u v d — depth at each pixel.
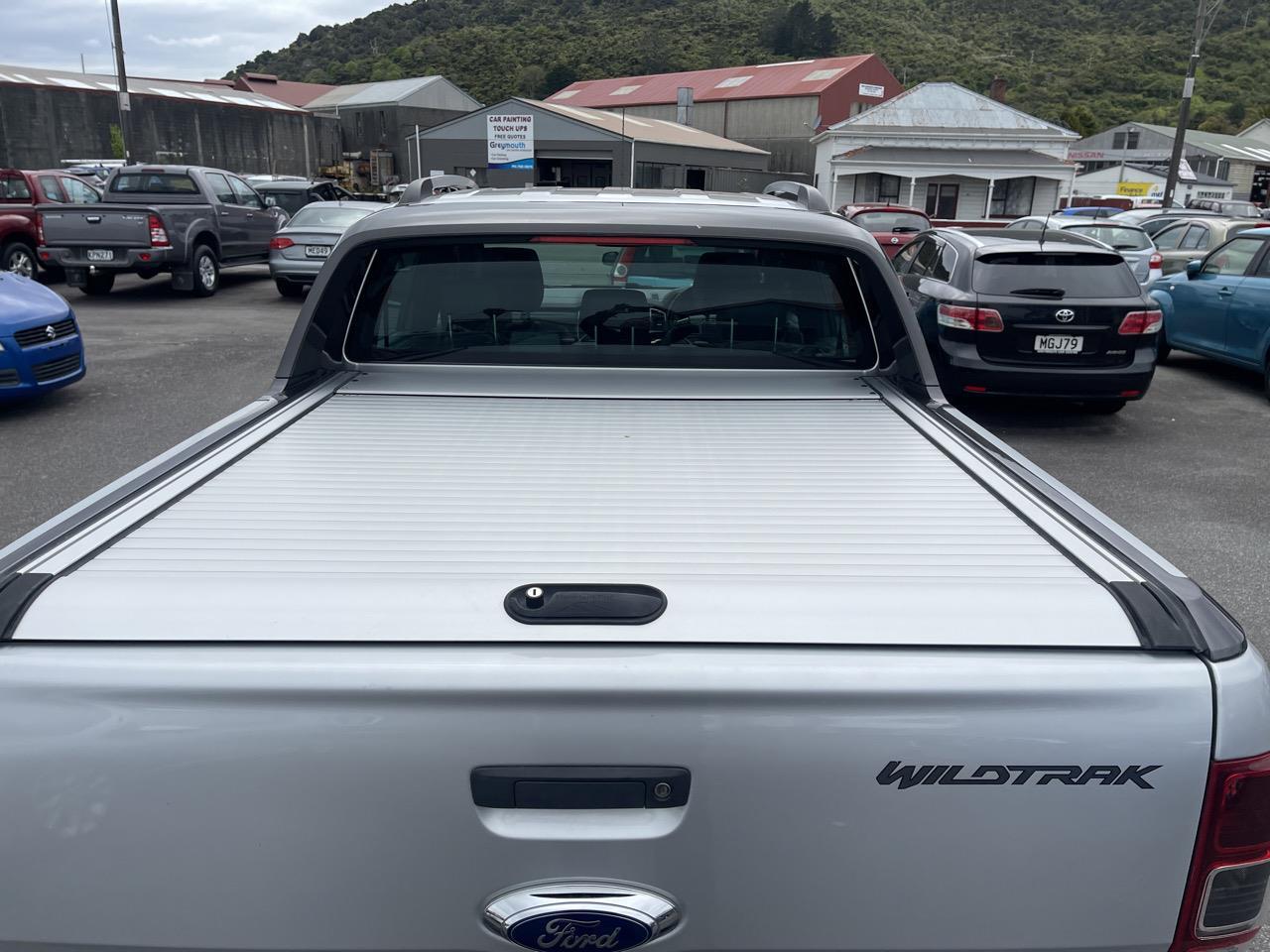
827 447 2.26
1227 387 9.57
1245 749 1.23
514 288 2.95
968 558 1.57
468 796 1.21
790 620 1.31
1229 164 63.88
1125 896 1.26
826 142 42.81
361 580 1.43
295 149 57.72
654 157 37.50
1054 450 7.12
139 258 13.68
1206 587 4.67
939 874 1.24
